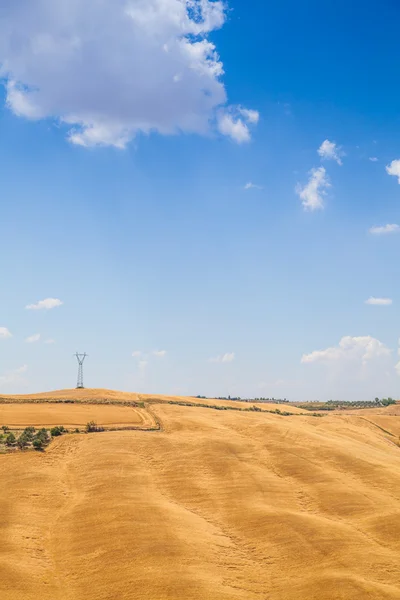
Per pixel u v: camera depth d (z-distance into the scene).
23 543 62.84
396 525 68.44
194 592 51.94
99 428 121.06
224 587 53.84
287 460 98.12
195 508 77.44
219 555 61.31
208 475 90.25
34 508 73.62
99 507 73.69
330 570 57.28
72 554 61.12
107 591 52.66
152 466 94.50
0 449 100.19
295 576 57.12
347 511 75.56
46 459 94.75
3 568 55.41
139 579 54.03
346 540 64.69
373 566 58.19
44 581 54.91
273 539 65.81
